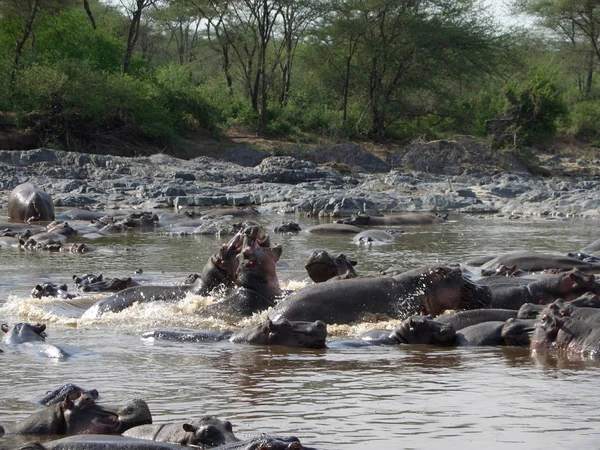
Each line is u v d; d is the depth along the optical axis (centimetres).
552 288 2109
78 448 1054
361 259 3241
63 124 8181
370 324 1956
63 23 9312
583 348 1697
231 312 2053
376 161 8419
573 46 13062
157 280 2661
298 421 1229
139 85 8619
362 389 1418
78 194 5884
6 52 8856
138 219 4538
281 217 5238
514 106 8862
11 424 1225
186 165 7212
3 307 2223
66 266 3058
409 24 9681
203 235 4181
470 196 6150
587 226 4691
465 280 2041
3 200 5672
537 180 7756
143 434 1148
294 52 10644
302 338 1781
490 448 1096
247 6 9944
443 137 10006
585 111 11694
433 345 1814
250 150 8469
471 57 9812
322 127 9875
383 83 10050
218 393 1399
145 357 1675
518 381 1467
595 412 1261
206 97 9219
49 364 1608
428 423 1212
